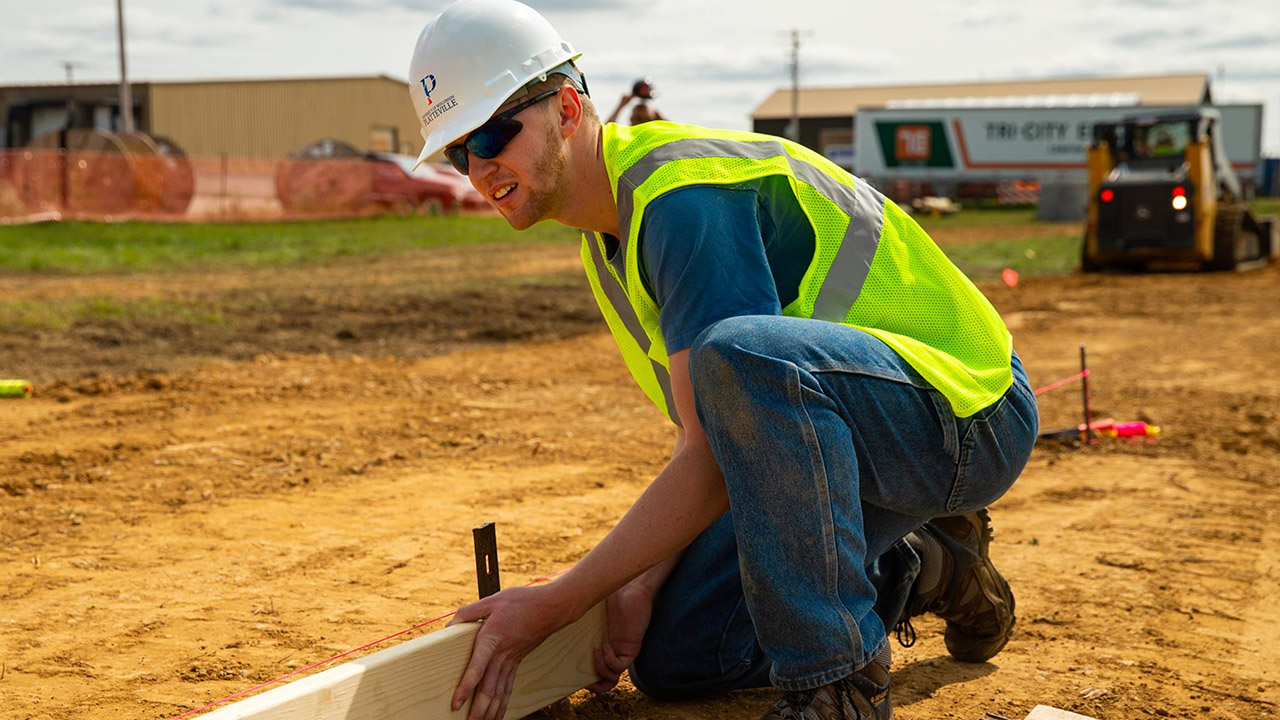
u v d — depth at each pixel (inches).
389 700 83.4
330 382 304.5
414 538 167.8
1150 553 163.2
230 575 150.2
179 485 197.3
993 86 2667.3
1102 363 357.7
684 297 83.2
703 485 86.1
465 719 89.7
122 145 1143.6
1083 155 1756.9
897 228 93.4
